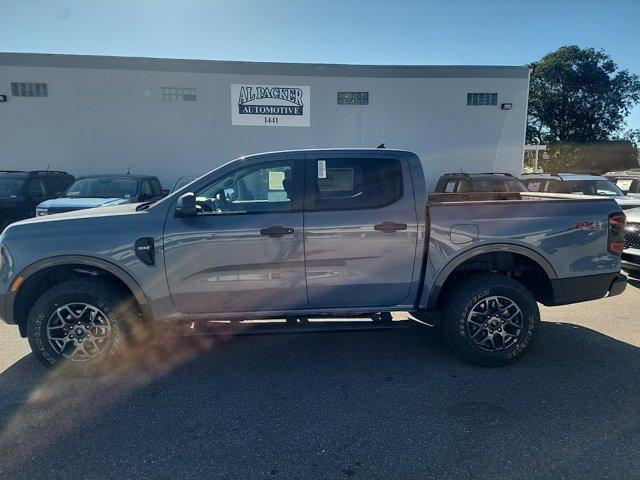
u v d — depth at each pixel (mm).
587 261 3988
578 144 35656
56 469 2568
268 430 2977
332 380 3709
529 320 3863
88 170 14461
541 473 2516
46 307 3631
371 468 2580
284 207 3783
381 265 3836
